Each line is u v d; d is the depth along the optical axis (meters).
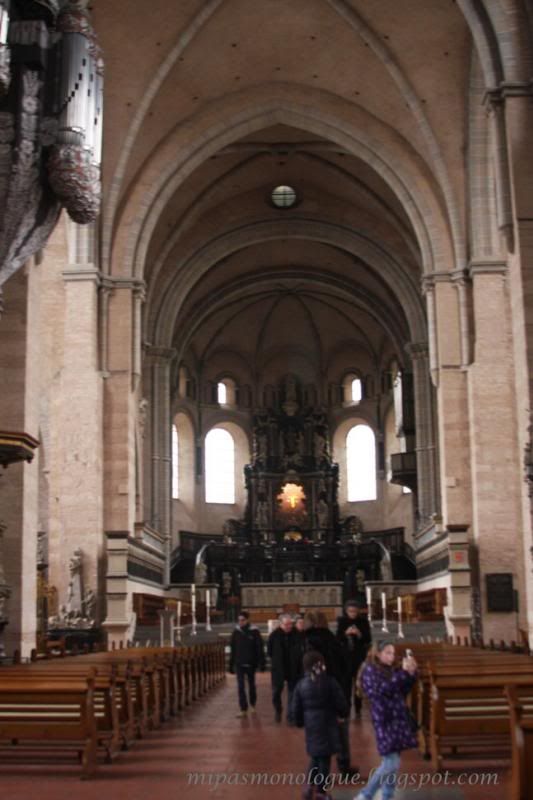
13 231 15.26
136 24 30.27
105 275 34.16
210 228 44.06
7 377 21.05
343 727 10.66
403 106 34.19
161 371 44.16
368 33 31.17
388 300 49.81
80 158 15.32
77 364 32.91
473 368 32.75
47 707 10.62
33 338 21.72
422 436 43.53
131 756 12.12
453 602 30.83
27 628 20.94
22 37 15.12
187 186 41.38
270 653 16.42
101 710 11.74
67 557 31.81
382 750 8.48
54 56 15.71
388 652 8.79
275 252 49.22
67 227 33.53
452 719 10.62
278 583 48.38
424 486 43.31
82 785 10.09
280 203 44.25
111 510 33.16
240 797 9.41
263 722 16.19
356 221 44.19
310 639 12.34
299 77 34.75
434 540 37.34
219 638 35.28
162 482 44.00
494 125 23.86
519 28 23.69
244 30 32.22
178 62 32.97
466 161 33.22
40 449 32.56
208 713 17.98
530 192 22.91
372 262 44.56
